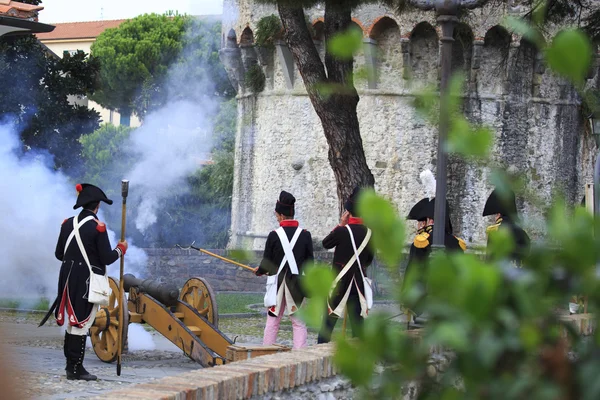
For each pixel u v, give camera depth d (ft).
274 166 165.48
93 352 68.33
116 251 53.52
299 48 86.79
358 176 88.89
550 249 7.78
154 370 59.00
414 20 148.15
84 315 51.62
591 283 7.55
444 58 46.24
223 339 60.54
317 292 7.56
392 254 7.32
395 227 7.29
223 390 25.84
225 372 27.61
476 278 7.32
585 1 95.35
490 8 147.54
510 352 7.51
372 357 7.81
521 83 153.79
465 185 151.23
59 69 158.71
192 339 58.29
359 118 155.22
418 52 150.41
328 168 159.84
